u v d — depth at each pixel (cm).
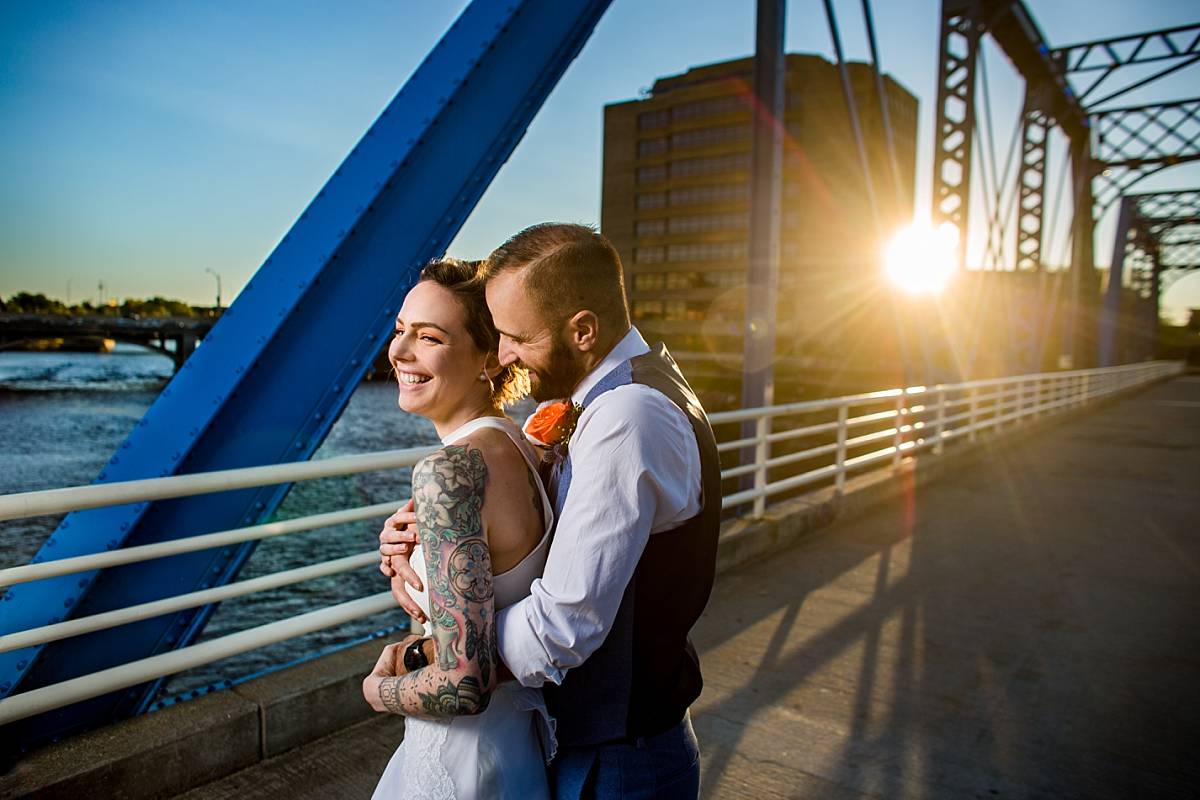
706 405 5959
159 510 275
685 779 125
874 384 5450
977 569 546
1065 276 2645
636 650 114
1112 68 1941
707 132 7744
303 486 2659
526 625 104
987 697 345
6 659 245
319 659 306
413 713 111
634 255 8212
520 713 120
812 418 3981
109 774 231
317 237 306
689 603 117
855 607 461
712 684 353
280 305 295
